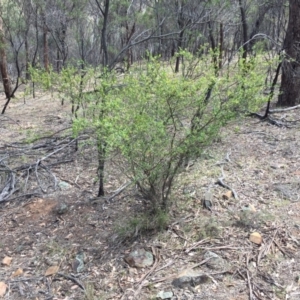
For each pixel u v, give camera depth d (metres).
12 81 14.47
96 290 2.56
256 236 2.88
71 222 3.42
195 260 2.69
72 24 12.29
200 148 2.82
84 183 4.18
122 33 10.91
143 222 3.04
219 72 3.12
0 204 3.95
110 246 2.98
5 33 12.31
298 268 2.56
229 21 9.92
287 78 6.75
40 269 2.87
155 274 2.62
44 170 4.66
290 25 6.55
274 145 4.85
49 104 9.43
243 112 2.99
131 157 2.63
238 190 3.62
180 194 3.48
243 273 2.55
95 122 2.62
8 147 5.69
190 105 2.67
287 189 3.60
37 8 11.72
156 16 7.91
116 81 3.18
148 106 2.67
